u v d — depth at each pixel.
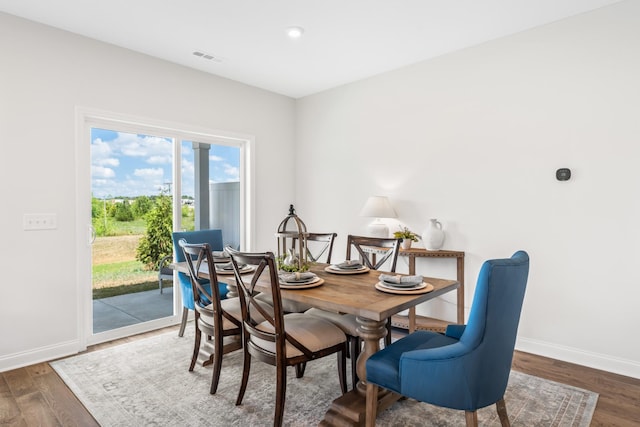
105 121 3.30
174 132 3.80
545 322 2.98
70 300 3.03
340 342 2.20
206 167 4.09
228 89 4.16
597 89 2.73
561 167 2.89
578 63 2.81
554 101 2.92
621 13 2.62
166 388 2.44
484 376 1.58
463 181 3.43
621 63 2.63
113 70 3.27
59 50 2.97
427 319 3.52
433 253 3.31
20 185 2.79
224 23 2.91
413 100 3.77
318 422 2.05
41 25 2.88
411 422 2.04
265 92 4.55
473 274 3.38
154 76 3.54
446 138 3.54
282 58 3.60
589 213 2.78
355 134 4.29
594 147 2.75
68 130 3.02
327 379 2.57
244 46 3.32
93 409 2.19
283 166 4.80
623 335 2.65
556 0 2.60
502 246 3.21
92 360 2.88
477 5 2.66
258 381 2.53
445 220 3.56
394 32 3.07
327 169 4.59
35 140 2.85
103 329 3.30
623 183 2.64
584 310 2.81
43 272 2.90
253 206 4.47
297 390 2.41
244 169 4.46
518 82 3.10
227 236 4.31
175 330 3.58
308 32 3.07
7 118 2.73
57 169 2.96
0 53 2.69
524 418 2.08
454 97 3.47
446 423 2.04
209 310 2.45
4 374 2.64
